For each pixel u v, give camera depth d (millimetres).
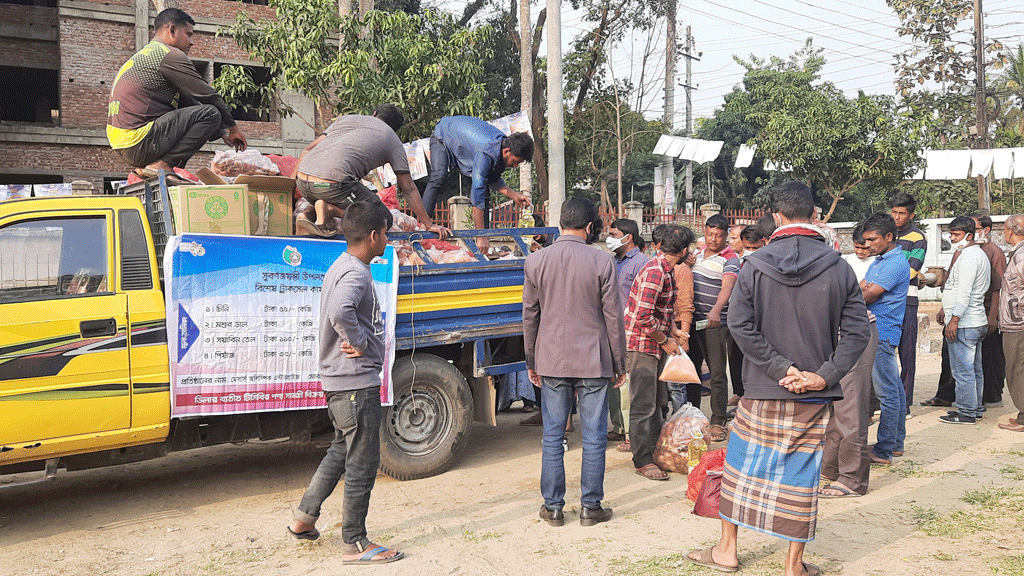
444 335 5277
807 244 3383
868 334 3307
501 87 23688
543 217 12680
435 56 13609
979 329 6562
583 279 4188
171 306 4289
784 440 3350
